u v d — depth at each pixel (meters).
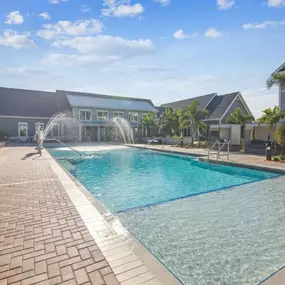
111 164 12.94
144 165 12.62
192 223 4.39
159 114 34.03
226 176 9.79
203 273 2.80
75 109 28.22
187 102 36.09
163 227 4.21
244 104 30.22
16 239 3.11
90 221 3.73
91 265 2.50
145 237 3.81
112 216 3.99
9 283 2.22
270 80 12.95
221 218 4.65
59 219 3.80
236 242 3.64
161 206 5.38
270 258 3.15
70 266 2.49
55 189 5.67
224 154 14.26
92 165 12.56
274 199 5.92
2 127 25.78
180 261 3.08
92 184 8.37
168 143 24.94
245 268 2.91
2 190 5.58
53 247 2.89
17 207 4.37
